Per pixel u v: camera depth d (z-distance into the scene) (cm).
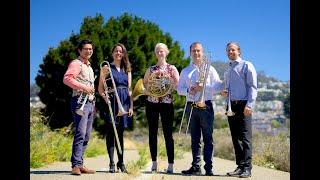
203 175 609
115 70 625
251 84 592
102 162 847
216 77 631
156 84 627
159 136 1383
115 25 2648
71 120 2548
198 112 620
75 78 584
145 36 2622
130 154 1150
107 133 621
